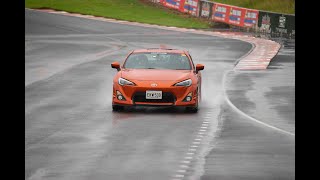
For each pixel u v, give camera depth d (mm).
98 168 28297
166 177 26719
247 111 46250
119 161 29672
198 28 152250
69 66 76000
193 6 165375
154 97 44000
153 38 120750
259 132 37781
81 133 36844
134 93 44188
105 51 95688
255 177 26844
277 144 34156
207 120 41844
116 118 42156
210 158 30438
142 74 45188
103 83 61594
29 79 64062
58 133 36875
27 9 165125
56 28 133500
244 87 60031
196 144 33844
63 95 53625
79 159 30109
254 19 149125
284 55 96875
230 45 111625
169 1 172750
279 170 28203
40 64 77438
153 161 29719
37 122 40656
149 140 34844
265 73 72125
